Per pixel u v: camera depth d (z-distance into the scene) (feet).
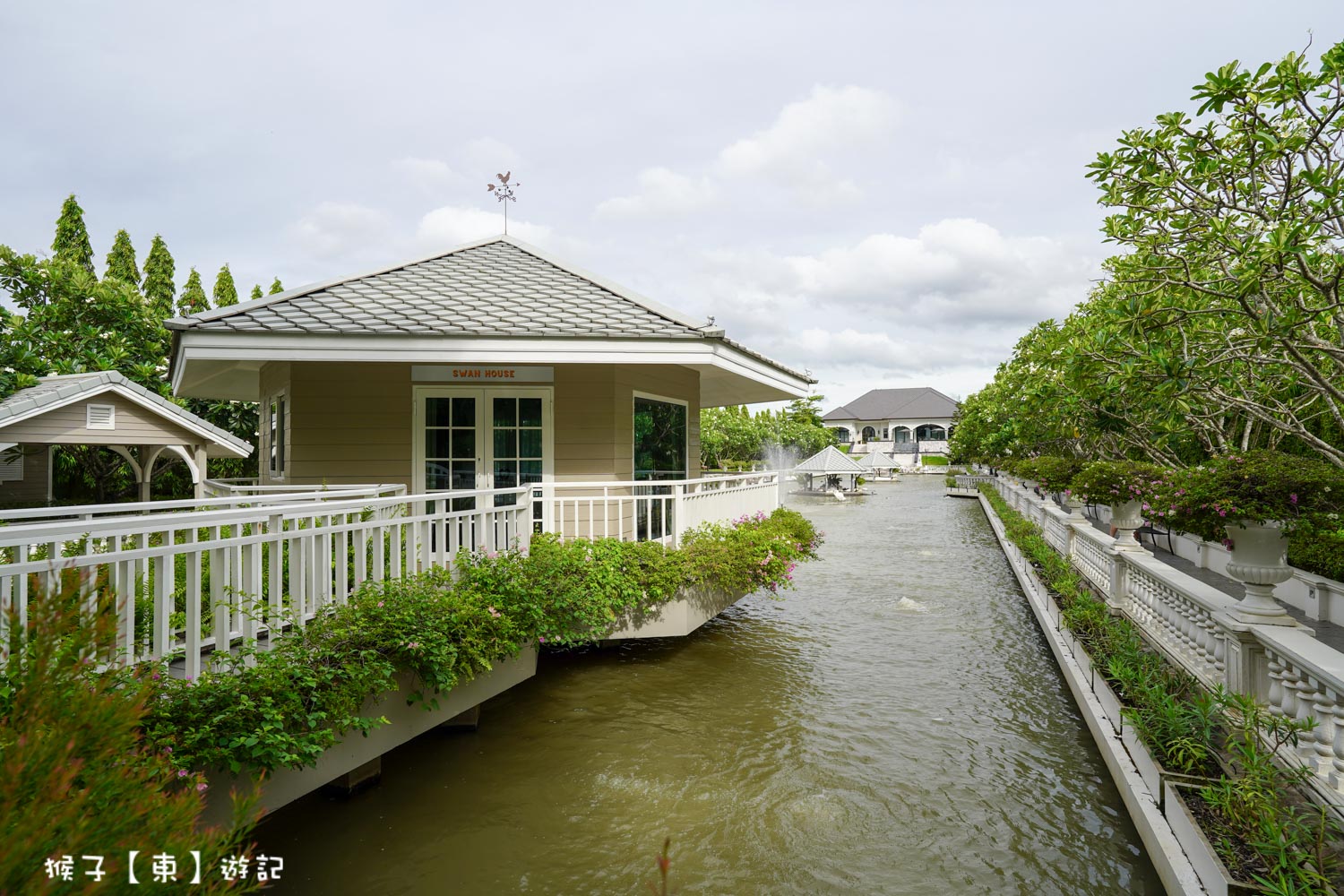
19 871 5.12
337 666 13.33
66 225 80.69
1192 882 12.14
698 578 24.85
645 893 13.66
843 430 302.66
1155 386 22.08
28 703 5.98
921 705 24.29
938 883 14.19
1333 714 13.21
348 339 24.85
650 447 32.91
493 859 14.73
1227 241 18.88
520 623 19.34
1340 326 19.69
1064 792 18.02
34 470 54.65
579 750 20.16
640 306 29.86
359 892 13.64
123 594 10.69
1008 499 90.33
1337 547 26.27
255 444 70.23
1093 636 25.95
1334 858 11.18
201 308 65.31
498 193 38.11
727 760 19.69
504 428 29.63
